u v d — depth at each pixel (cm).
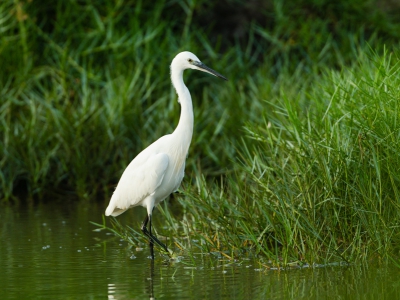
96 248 1126
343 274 921
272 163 1116
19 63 1894
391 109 1033
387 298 814
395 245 990
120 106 1761
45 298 846
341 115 1088
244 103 1797
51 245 1145
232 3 2317
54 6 2091
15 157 1691
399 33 2128
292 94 1625
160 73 1945
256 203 1119
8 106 1761
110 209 1145
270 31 2244
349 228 1018
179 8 2241
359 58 1376
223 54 2206
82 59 2003
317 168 1039
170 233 1154
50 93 1861
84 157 1700
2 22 1914
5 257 1062
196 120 1744
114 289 880
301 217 1013
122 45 1981
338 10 2217
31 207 1538
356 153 1027
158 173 1091
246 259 1030
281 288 866
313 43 2103
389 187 1003
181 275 945
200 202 1113
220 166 1688
